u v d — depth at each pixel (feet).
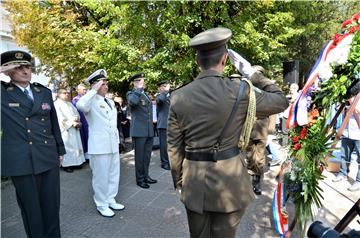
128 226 10.44
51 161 8.68
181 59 23.61
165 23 23.03
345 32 6.91
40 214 8.52
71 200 12.72
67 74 25.86
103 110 11.23
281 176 9.41
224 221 5.72
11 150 7.96
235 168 5.54
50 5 23.67
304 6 26.61
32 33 22.62
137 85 14.64
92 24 24.57
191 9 22.54
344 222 6.51
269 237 9.64
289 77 18.95
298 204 7.91
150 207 12.04
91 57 22.94
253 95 5.41
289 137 8.36
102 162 11.03
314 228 4.16
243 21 23.21
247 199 5.69
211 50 5.52
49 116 8.84
